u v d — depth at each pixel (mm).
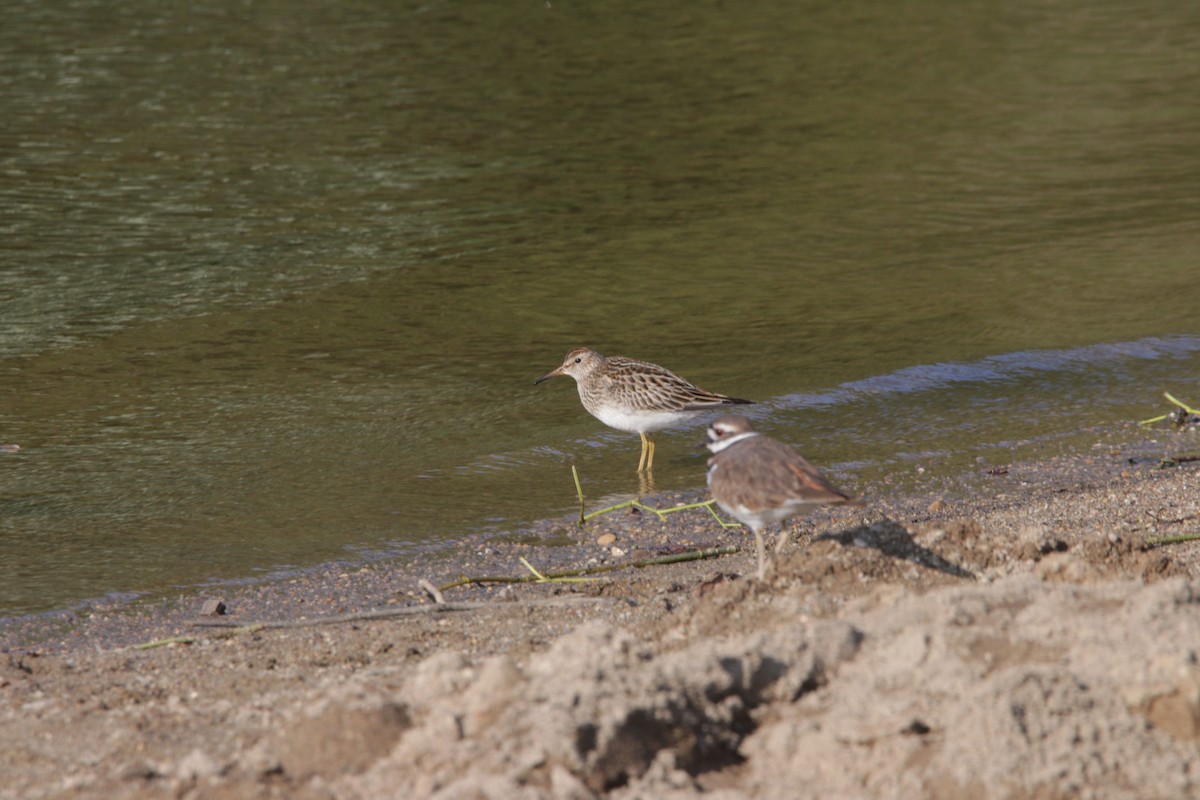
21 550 11633
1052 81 33094
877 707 6828
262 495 13016
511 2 39750
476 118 28625
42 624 10203
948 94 31781
